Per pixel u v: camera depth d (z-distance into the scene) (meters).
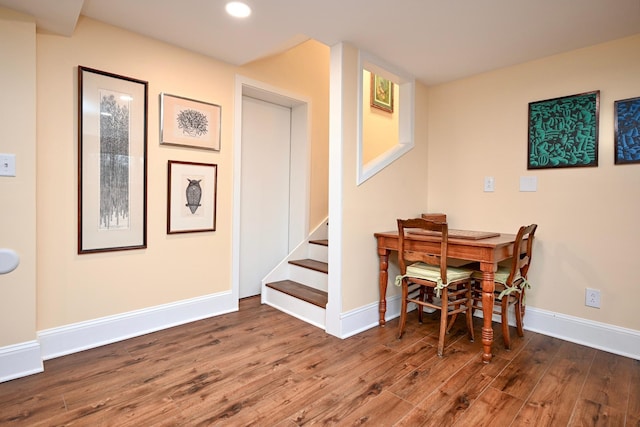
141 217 2.43
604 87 2.33
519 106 2.72
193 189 2.70
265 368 2.01
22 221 1.88
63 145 2.10
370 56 2.58
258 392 1.76
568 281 2.50
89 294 2.23
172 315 2.63
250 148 3.38
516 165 2.74
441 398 1.73
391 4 1.90
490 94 2.88
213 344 2.33
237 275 3.02
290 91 3.37
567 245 2.50
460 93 3.07
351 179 2.53
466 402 1.70
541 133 2.60
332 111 2.48
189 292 2.73
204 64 2.72
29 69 1.88
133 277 2.42
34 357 1.92
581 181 2.43
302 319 2.84
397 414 1.60
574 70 2.46
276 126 3.60
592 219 2.39
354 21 2.11
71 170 2.13
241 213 3.35
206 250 2.81
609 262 2.33
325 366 2.05
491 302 2.13
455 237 2.33
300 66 3.46
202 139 2.72
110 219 2.29
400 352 2.26
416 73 2.95
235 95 2.92
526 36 2.26
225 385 1.82
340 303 2.49
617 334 2.29
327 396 1.73
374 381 1.89
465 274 2.38
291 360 2.12
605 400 1.73
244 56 2.73
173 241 2.62
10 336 1.86
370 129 3.93
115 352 2.18
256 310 3.05
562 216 2.52
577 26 2.12
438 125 3.22
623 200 2.27
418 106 3.13
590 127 2.38
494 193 2.86
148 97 2.43
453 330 2.67
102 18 2.16
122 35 2.30
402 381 1.89
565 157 2.49
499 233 2.66
